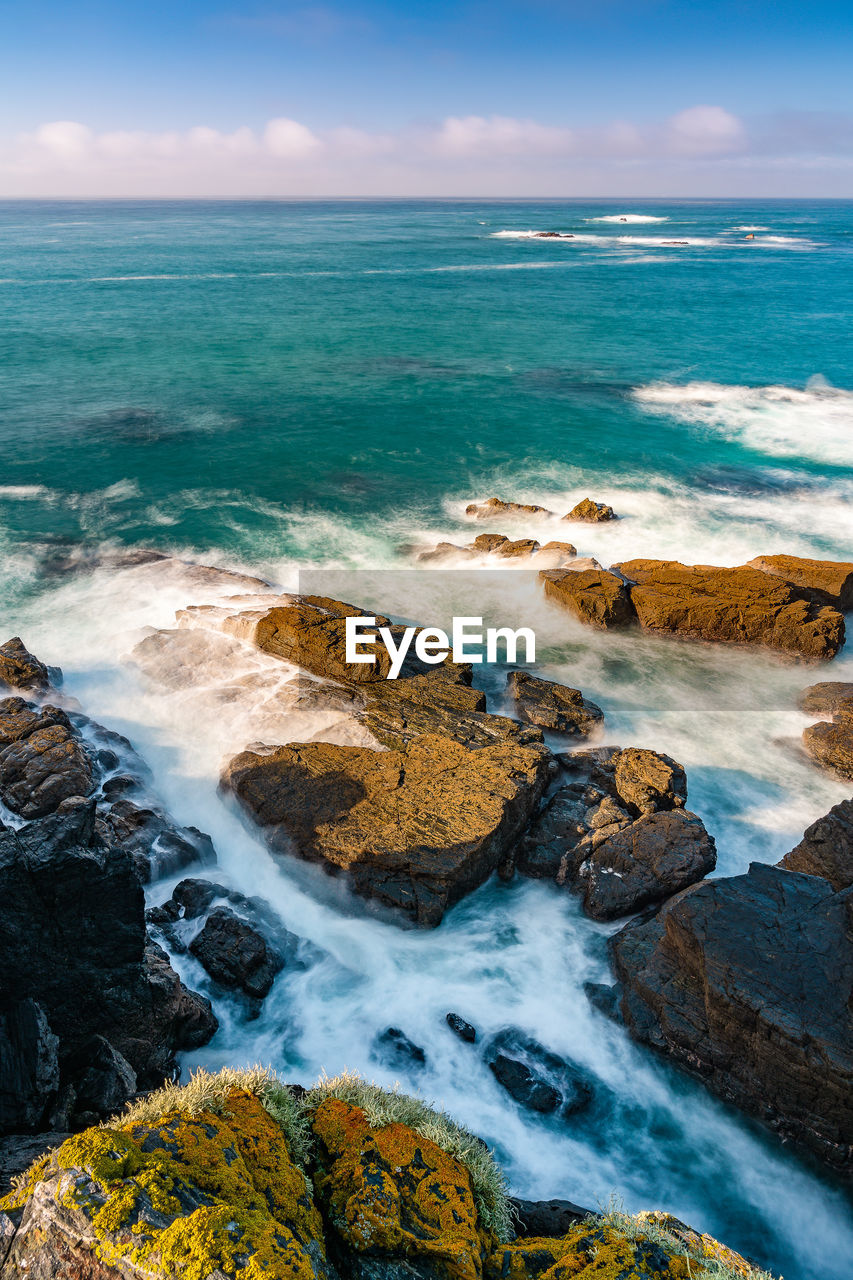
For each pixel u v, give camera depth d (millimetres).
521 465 42875
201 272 124250
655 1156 11852
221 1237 5602
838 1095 11211
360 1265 6438
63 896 10320
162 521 35375
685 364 65375
